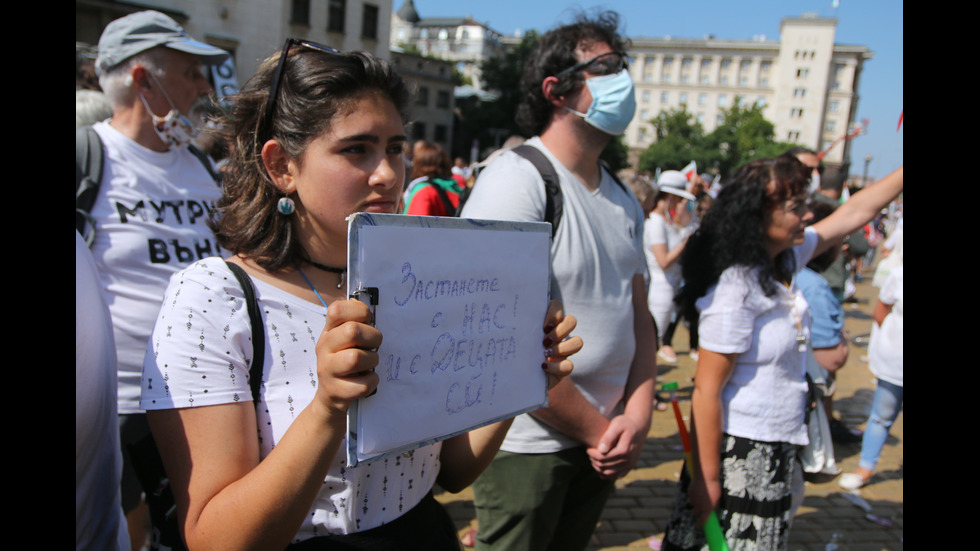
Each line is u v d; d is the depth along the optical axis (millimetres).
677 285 5379
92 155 2082
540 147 1969
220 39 22703
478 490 1953
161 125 2197
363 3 27422
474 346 1098
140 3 20812
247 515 915
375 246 925
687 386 5812
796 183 1977
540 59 1989
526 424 1851
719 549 1994
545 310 1259
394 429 963
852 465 4332
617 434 1845
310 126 1040
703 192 8586
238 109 1151
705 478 2033
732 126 66188
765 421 2035
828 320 3561
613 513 3529
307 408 935
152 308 2129
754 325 2035
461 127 45344
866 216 2510
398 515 1152
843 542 3357
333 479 1071
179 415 987
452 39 85312
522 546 1897
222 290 1035
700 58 91562
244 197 1121
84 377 958
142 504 2115
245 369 1038
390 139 1089
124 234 2094
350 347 876
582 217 1882
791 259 2230
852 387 6145
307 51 1096
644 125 94750
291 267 1122
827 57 84875
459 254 1059
